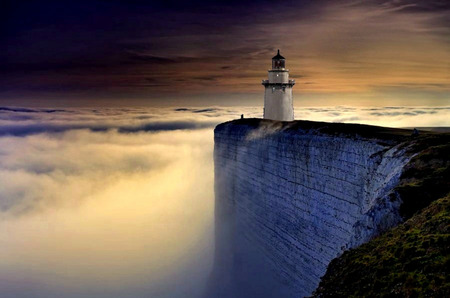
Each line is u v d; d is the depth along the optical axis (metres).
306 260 41.22
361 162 34.53
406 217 24.88
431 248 20.05
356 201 34.62
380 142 34.25
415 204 25.27
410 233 21.97
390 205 25.81
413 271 19.30
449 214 21.84
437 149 28.95
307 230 40.97
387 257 21.05
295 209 43.22
